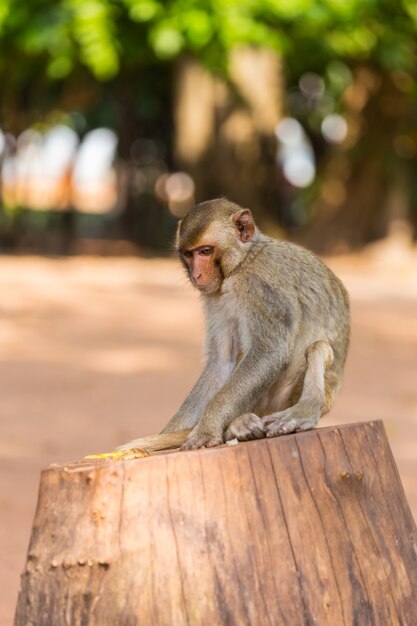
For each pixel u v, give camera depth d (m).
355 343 16.69
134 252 33.47
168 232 37.06
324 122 36.28
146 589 4.46
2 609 6.80
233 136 28.72
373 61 27.64
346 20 23.86
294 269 6.27
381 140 29.67
